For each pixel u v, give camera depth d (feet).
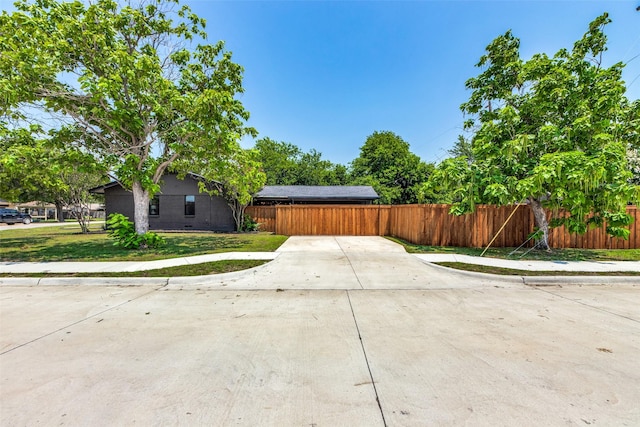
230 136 32.55
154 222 61.52
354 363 9.79
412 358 10.13
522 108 30.55
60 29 27.22
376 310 15.29
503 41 33.68
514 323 13.42
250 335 12.09
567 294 18.33
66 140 32.12
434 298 17.44
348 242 42.06
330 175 119.65
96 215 165.17
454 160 31.50
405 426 6.82
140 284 20.49
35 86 26.14
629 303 16.51
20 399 7.81
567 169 23.84
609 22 29.07
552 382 8.69
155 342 11.38
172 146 32.35
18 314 14.47
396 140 125.08
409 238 42.93
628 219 27.45
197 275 21.49
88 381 8.68
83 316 14.24
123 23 30.17
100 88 25.88
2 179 40.42
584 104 27.48
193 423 6.94
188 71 33.58
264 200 69.82
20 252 31.22
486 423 6.93
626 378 8.92
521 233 35.76
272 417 7.16
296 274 23.26
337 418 7.12
